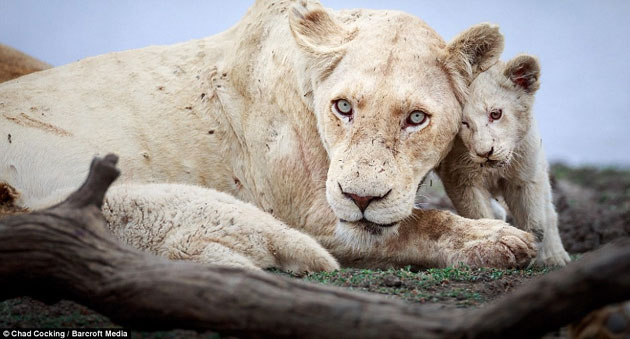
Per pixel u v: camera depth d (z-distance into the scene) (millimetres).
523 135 10500
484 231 9258
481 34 9219
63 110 10617
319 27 9672
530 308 4605
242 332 5176
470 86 10156
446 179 10945
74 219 5867
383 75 8891
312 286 5230
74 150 10203
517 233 9227
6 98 10602
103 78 11188
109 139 10508
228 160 10945
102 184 6023
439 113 8984
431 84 9078
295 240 8602
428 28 9656
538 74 10484
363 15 10281
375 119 8703
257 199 10703
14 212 8812
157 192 8727
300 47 9383
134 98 11000
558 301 4562
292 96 10055
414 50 9203
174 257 8438
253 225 8547
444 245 9352
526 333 4633
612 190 24547
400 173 8617
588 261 4645
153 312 5445
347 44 9305
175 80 11203
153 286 5465
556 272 4824
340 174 8578
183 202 8656
